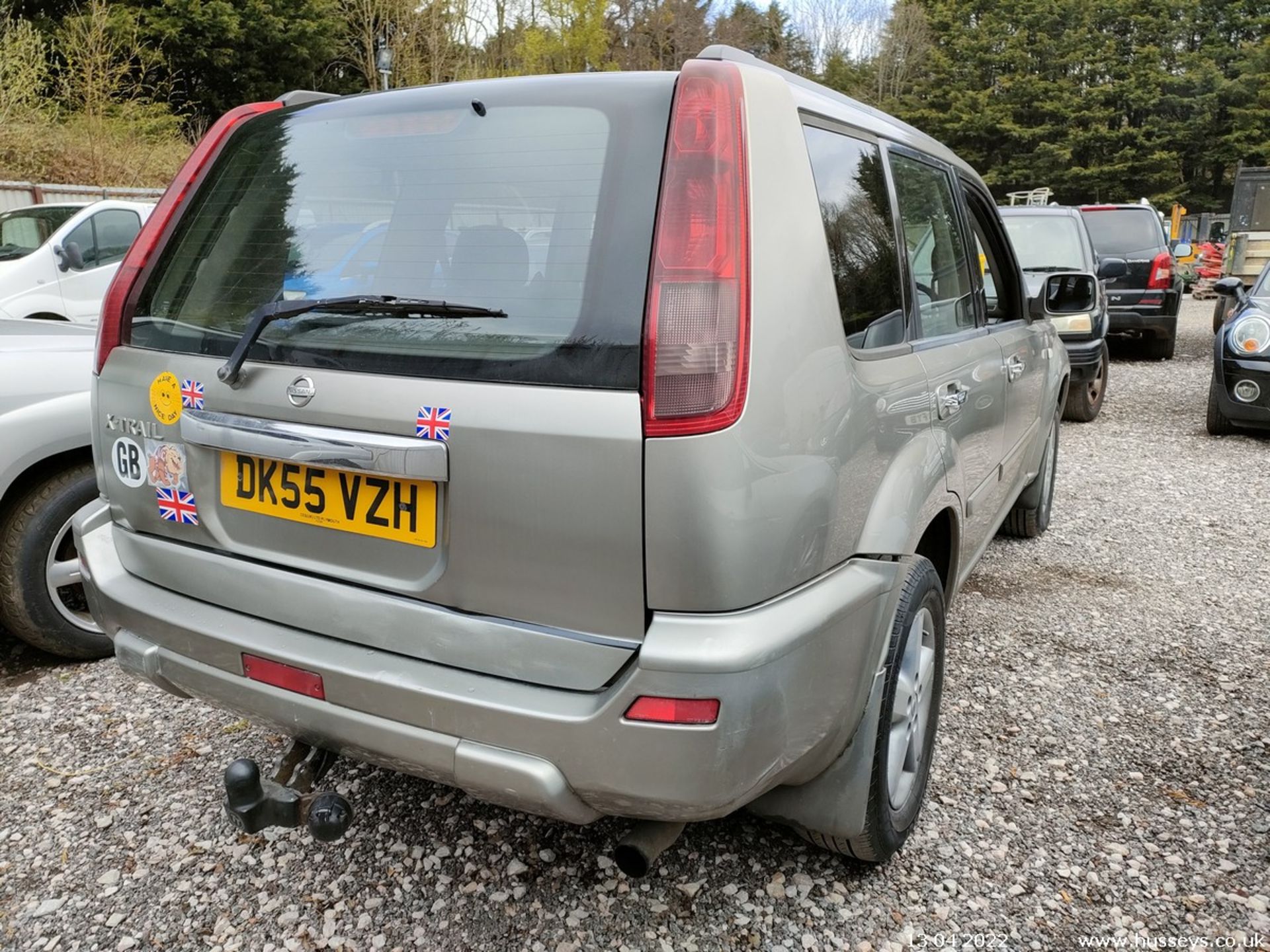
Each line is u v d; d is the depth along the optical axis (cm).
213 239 211
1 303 823
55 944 200
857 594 181
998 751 274
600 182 165
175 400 200
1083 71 4812
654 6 3394
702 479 150
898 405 206
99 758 268
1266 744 278
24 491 307
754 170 164
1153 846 231
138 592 209
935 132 4822
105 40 1933
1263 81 4606
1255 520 500
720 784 158
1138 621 369
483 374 163
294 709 184
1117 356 1165
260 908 210
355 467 172
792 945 199
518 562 163
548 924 204
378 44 2142
